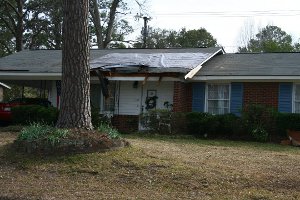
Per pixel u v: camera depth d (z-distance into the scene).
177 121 17.58
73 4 10.61
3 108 20.31
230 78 18.30
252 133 16.72
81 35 10.62
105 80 18.78
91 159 9.50
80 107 10.63
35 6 39.94
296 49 41.25
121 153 9.94
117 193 7.84
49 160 9.56
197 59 20.00
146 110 18.97
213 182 8.35
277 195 7.68
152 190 8.02
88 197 7.59
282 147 14.61
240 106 18.73
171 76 17.98
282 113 16.89
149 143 13.21
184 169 9.02
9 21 41.69
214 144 14.59
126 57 21.23
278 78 17.67
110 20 37.81
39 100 21.36
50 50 25.34
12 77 20.86
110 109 19.92
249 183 8.34
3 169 9.27
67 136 10.02
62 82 10.77
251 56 21.56
